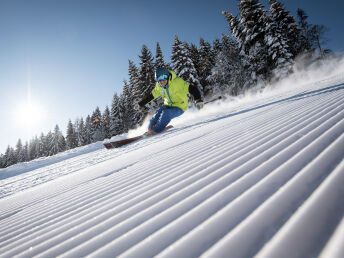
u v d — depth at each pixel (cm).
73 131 5150
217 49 2753
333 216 40
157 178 117
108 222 75
